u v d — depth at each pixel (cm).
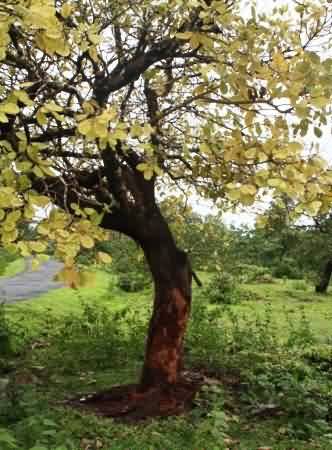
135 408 676
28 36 488
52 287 2141
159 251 715
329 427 637
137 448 534
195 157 660
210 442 562
